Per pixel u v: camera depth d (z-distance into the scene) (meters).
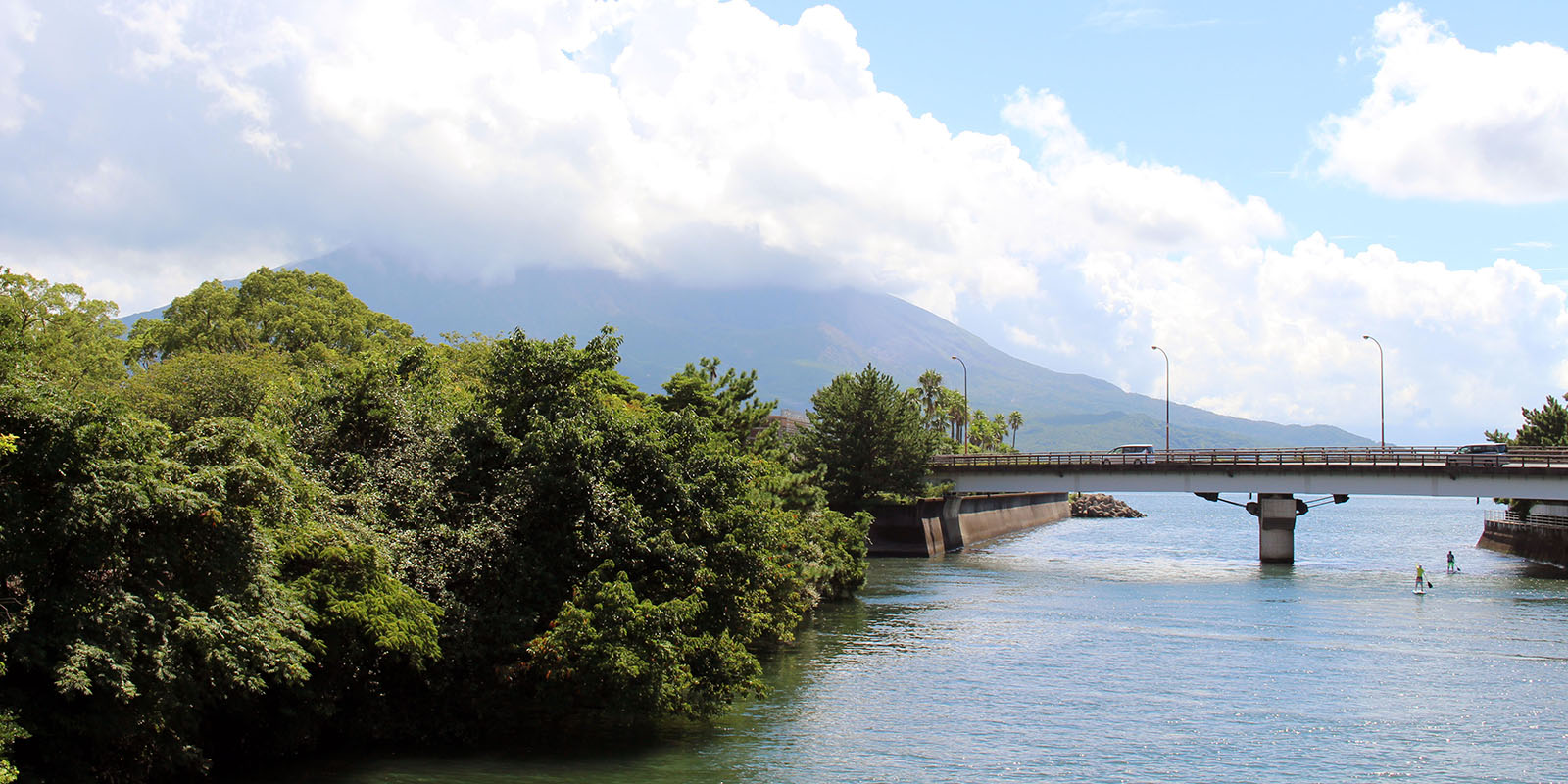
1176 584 80.44
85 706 21.75
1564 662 48.56
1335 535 176.88
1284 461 92.56
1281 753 33.88
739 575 36.47
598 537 33.25
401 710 31.48
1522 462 85.44
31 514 21.84
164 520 23.77
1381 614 63.94
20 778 20.64
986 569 92.25
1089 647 52.25
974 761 32.44
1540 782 31.17
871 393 103.56
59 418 22.36
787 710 38.44
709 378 64.62
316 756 29.72
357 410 35.47
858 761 32.09
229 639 23.83
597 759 31.16
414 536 31.81
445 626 30.61
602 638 29.75
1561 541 95.25
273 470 26.70
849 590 70.69
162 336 85.12
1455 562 105.44
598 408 37.16
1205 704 40.34
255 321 83.94
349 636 27.42
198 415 54.69
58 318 57.84
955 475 107.88
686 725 35.44
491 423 35.03
